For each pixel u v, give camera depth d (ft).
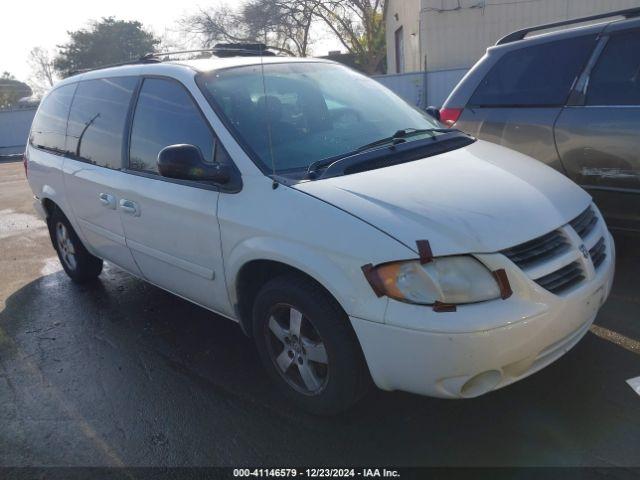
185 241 11.33
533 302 8.07
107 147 13.73
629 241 16.31
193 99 11.39
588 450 8.57
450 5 49.85
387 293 8.03
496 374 8.13
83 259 17.10
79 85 15.89
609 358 10.77
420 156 10.59
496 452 8.73
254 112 11.12
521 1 48.70
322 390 9.51
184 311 15.10
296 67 12.92
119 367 12.55
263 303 10.00
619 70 13.83
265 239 9.44
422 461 8.75
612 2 47.19
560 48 15.05
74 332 14.53
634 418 9.13
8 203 35.04
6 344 14.25
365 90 13.30
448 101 17.49
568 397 9.79
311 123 11.42
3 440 10.37
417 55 54.90
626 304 12.80
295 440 9.52
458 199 8.84
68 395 11.66
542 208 9.05
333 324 8.86
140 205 12.32
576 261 8.86
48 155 16.65
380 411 9.98
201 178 10.13
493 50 16.67
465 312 7.77
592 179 14.12
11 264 21.12
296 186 9.39
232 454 9.37
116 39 155.02
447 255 7.97
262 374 11.63
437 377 7.97
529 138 15.21
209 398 11.00
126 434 10.19
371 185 9.18
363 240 8.28
